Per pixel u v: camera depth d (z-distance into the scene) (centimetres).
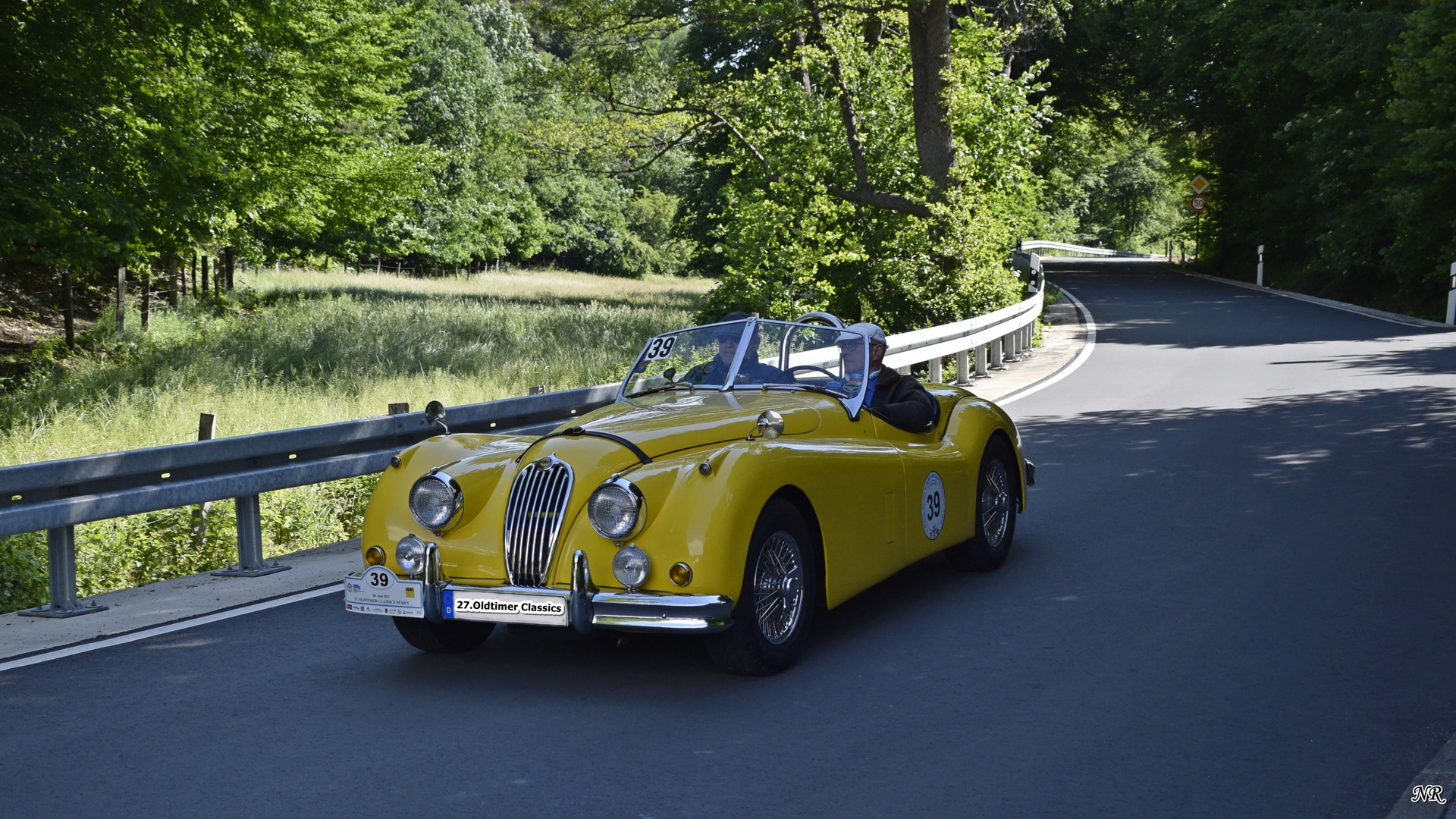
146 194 1602
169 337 2245
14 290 2659
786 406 577
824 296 2025
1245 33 3312
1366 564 658
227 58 1880
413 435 798
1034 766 398
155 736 439
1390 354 1689
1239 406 1273
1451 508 789
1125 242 10019
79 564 771
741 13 2289
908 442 634
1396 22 2700
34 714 464
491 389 1411
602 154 3127
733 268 2070
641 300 4362
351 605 508
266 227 2381
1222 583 631
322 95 2259
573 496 485
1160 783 382
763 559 496
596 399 931
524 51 6650
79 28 1489
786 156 2150
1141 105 4394
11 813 372
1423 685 470
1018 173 2241
